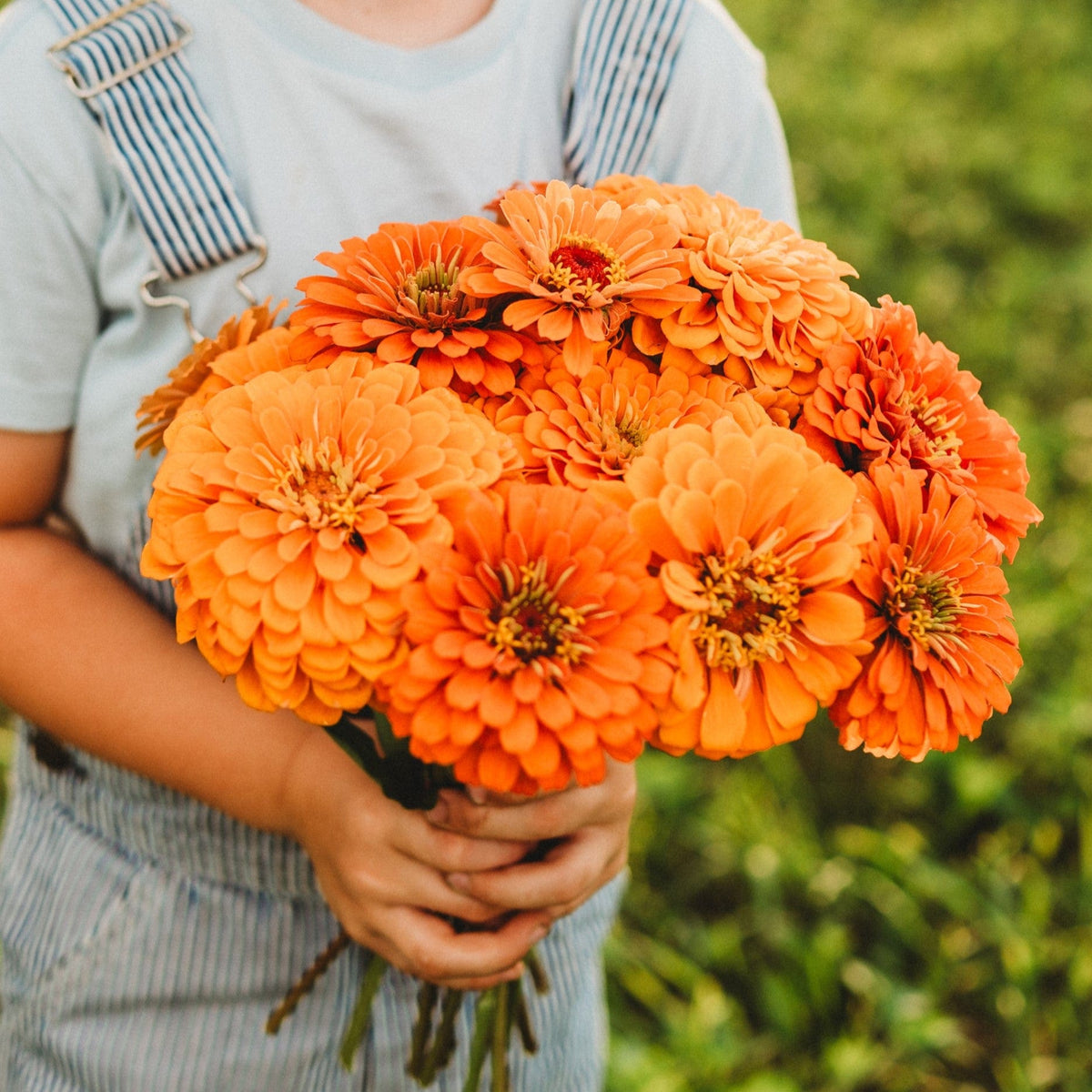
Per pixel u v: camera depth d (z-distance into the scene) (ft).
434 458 1.97
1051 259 11.05
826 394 2.23
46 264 2.66
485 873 2.63
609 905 3.86
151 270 2.70
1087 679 7.11
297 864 3.13
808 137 12.04
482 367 2.14
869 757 7.06
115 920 3.23
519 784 1.90
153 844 3.19
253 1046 3.26
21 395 2.76
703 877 6.50
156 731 2.76
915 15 15.28
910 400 2.32
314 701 2.02
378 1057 3.28
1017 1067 5.59
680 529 1.94
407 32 2.80
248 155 2.68
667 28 2.96
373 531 1.92
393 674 1.89
